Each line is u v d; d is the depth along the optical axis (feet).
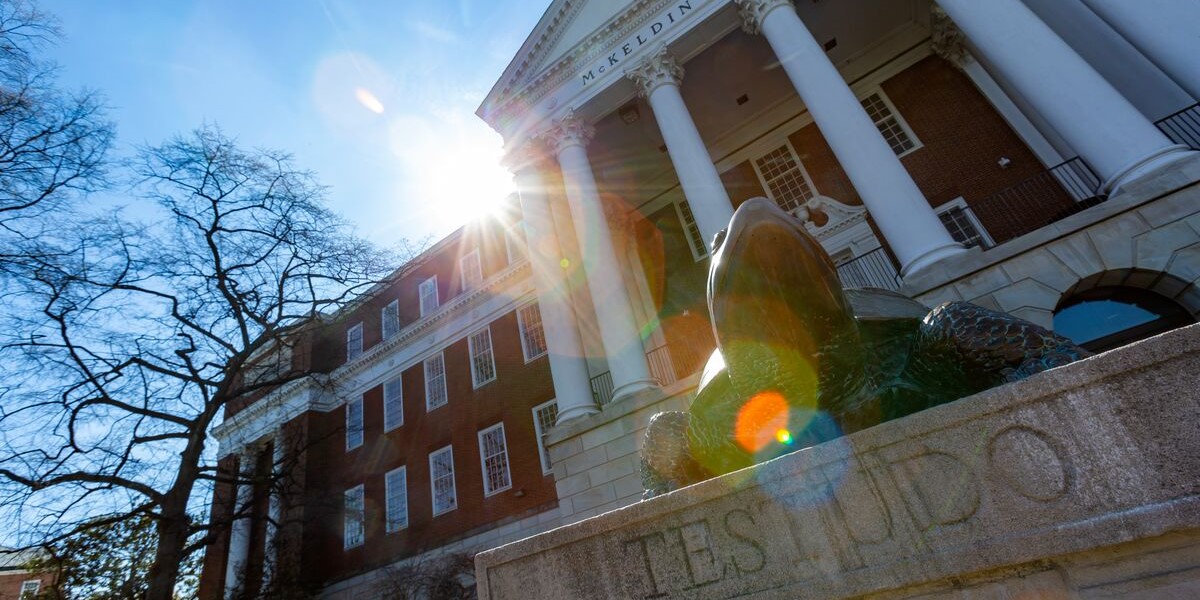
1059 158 48.62
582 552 6.47
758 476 5.74
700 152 48.96
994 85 54.34
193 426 47.42
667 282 69.00
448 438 74.38
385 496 76.38
